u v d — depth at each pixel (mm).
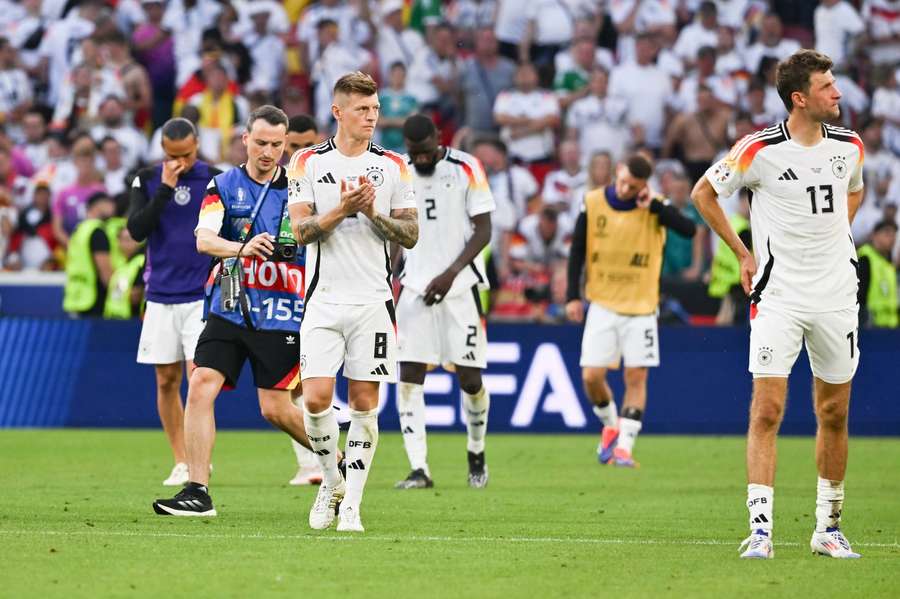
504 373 52688
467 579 20750
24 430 52625
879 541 26000
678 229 42188
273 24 72188
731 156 23750
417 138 35188
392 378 25328
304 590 19625
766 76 69938
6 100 71375
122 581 20188
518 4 71188
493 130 69500
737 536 26406
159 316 34719
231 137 65562
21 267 64438
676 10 71688
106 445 46656
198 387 28125
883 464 43250
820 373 23828
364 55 71000
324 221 24250
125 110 69438
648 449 48031
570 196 65938
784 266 23453
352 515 25953
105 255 54875
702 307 57125
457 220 36062
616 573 21438
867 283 57781
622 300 42594
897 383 52844
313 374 25109
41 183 64750
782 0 72188
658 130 69188
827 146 23344
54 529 25891
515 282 61719
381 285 25172
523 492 34688
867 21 71875
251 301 27938
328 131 69938
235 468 40031
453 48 71438
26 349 53750
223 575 20766
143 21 72062
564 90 69938
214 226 27938
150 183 34938
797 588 20219
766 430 23438
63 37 72562
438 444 48719
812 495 34531
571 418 52531
